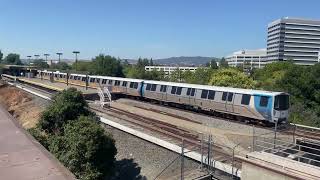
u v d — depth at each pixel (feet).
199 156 65.98
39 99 165.27
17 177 10.92
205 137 80.02
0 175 11.05
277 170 42.96
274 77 229.86
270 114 90.27
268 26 561.02
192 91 115.85
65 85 213.66
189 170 66.90
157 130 85.15
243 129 88.12
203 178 60.85
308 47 522.06
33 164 12.19
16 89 204.03
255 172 45.68
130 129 86.38
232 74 189.06
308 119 132.46
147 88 140.97
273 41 541.34
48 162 12.50
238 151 69.67
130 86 153.07
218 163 61.93
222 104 103.30
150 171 74.33
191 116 108.78
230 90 102.06
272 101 89.86
